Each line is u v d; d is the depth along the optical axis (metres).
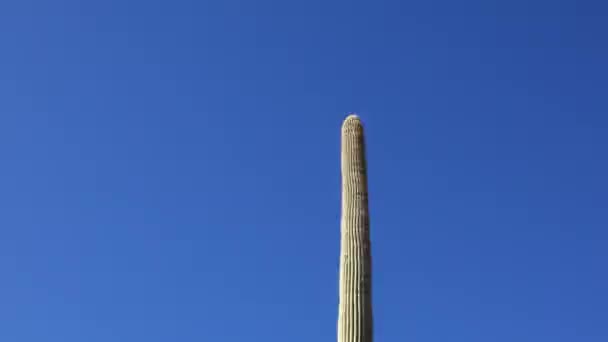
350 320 13.70
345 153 14.87
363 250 14.09
